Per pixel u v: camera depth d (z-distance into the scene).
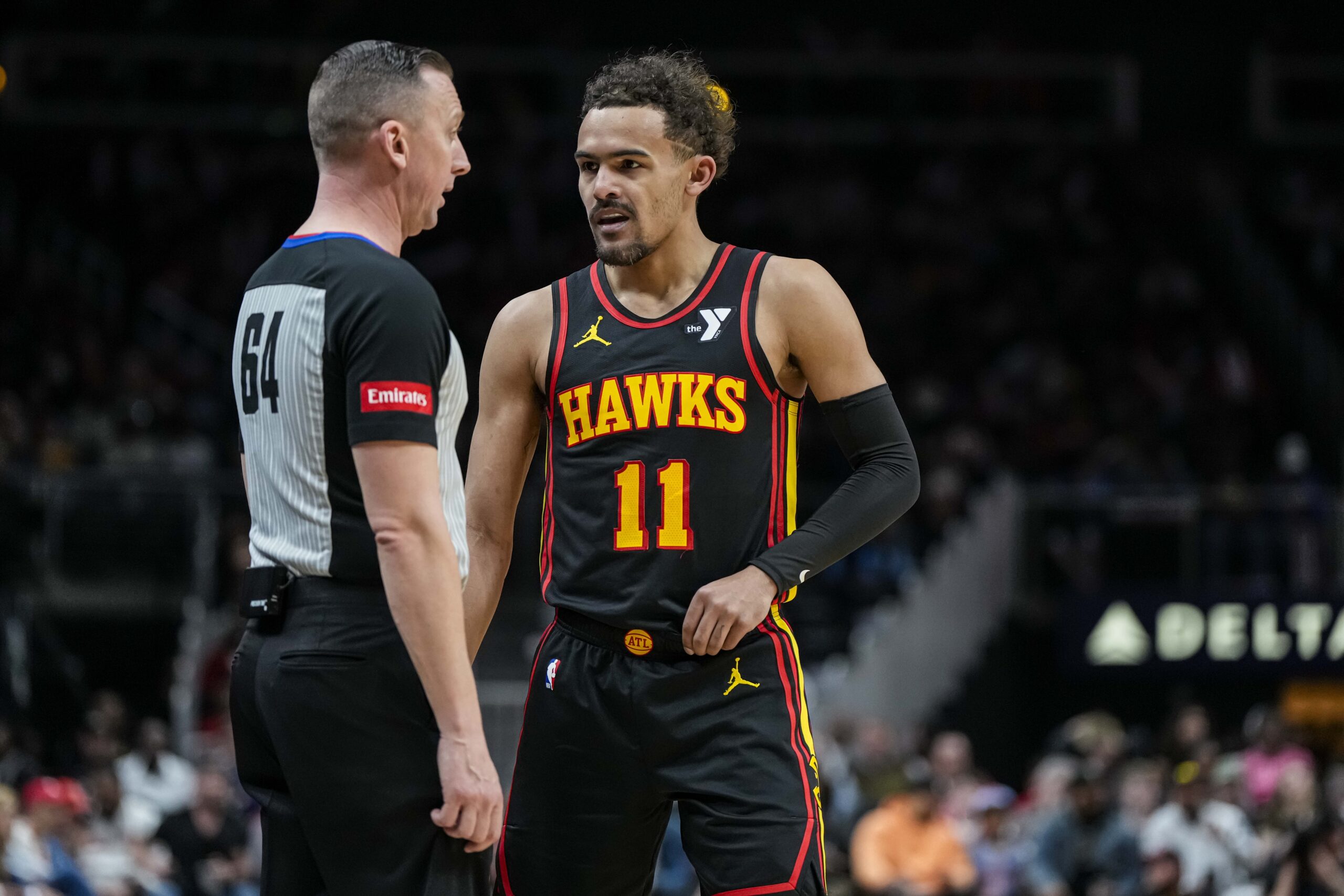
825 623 48.97
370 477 10.23
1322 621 46.47
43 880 25.30
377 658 10.50
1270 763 37.97
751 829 11.38
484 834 10.39
